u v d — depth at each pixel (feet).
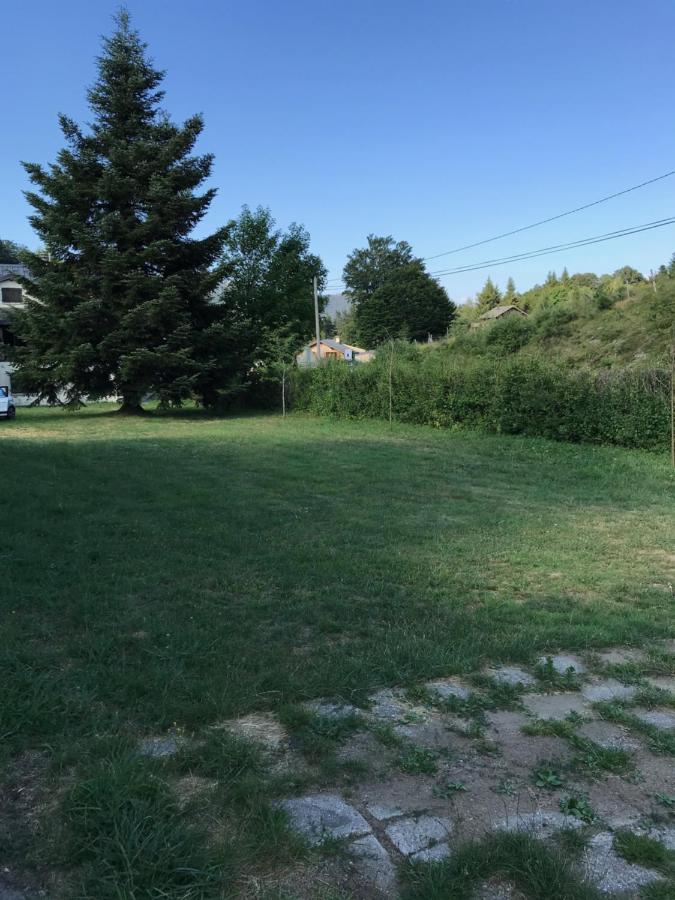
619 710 11.02
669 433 46.85
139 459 42.22
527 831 7.71
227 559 19.69
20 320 79.56
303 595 16.70
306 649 13.34
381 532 24.22
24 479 32.45
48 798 8.02
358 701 11.08
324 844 7.36
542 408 55.52
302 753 9.41
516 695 11.61
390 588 17.52
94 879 6.61
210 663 12.17
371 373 75.72
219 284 85.66
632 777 9.07
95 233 77.20
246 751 9.12
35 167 76.48
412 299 259.19
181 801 7.97
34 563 18.26
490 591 17.97
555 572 19.97
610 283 214.69
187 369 81.35
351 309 327.47
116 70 80.23
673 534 25.07
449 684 11.99
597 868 7.15
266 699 10.91
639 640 14.40
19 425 72.23
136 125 81.00
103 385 82.79
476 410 62.75
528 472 39.93
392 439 56.85
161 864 6.74
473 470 40.34
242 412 90.84
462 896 6.67
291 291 119.75
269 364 96.22
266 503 28.96
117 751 8.95
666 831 7.82
